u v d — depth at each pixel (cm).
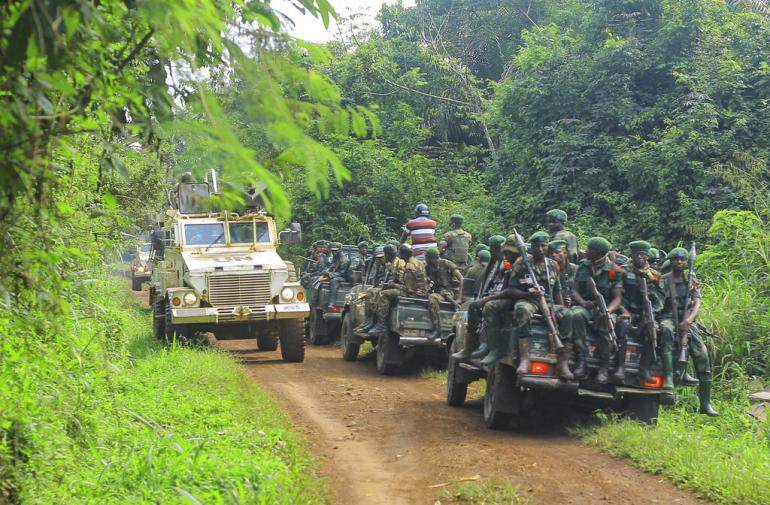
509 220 2184
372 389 1239
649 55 2100
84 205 487
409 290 1381
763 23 2047
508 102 2247
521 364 865
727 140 1798
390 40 3247
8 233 320
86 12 222
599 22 2223
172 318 1459
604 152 2031
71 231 450
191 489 561
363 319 1565
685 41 2072
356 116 252
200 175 227
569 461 774
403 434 914
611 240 1852
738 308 1252
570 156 2059
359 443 875
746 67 1934
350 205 2511
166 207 1565
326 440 889
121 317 1007
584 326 870
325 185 213
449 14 3409
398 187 2541
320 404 1106
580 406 980
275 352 1755
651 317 882
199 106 226
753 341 1215
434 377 1377
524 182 2211
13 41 224
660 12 2205
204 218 1603
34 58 235
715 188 1772
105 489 549
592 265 897
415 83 2988
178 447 617
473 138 3188
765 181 1770
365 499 671
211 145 218
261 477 613
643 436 806
